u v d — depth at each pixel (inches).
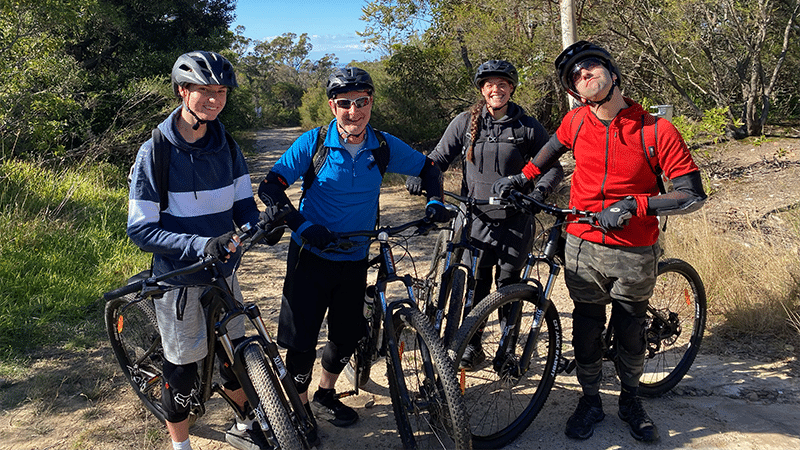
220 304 103.8
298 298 114.7
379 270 114.3
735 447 113.2
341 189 114.0
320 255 113.8
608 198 112.1
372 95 110.2
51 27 469.4
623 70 466.3
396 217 337.1
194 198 99.4
